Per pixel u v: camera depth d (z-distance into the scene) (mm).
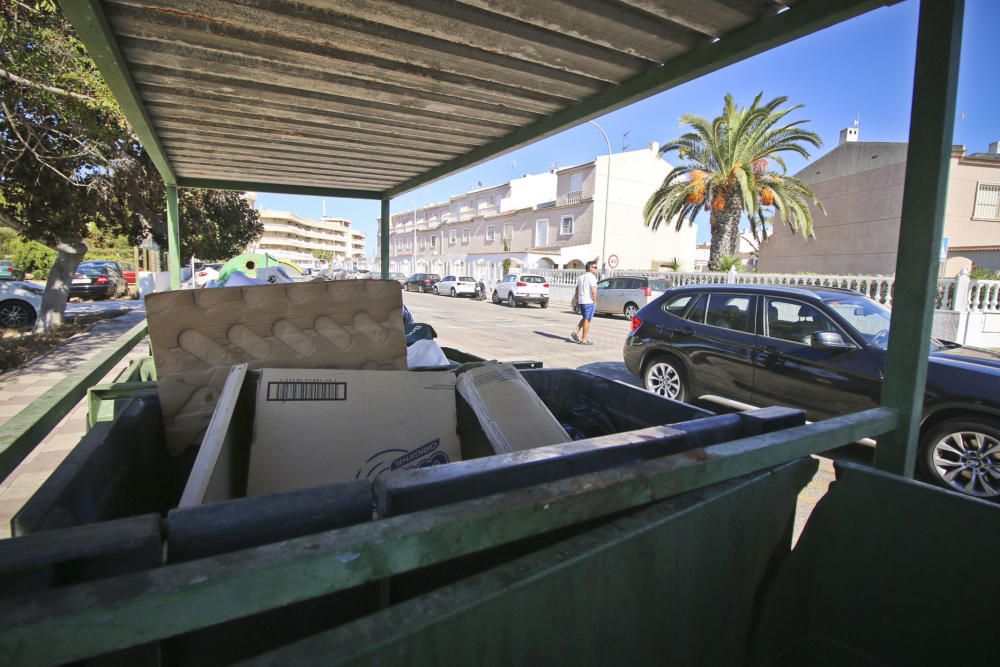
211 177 4992
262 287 1908
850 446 4879
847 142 22078
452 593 885
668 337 6176
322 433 1573
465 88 2861
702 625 1298
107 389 2256
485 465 1078
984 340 10859
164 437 1792
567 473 1178
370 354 1973
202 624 698
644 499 1139
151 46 2371
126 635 661
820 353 4746
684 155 22391
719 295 5859
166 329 1787
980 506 1367
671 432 1384
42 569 724
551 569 971
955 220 20703
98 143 8109
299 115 3285
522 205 43406
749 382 5277
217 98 2998
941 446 4055
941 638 1426
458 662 862
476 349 10617
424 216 58438
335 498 931
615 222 33719
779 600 1532
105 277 21047
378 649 778
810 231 20844
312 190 5375
